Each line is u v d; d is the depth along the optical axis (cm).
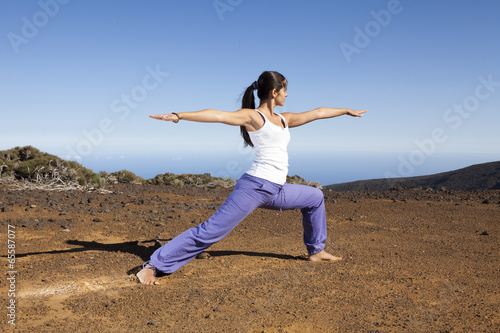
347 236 575
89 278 374
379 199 966
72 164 1277
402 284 356
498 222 674
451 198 979
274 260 450
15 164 1262
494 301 312
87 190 1095
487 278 373
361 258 453
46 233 559
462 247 505
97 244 507
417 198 974
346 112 441
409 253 475
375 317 282
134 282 366
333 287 348
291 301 314
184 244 378
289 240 557
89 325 268
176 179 1600
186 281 370
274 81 375
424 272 393
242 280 370
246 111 358
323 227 444
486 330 259
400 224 662
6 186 1098
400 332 257
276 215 749
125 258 442
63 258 438
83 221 642
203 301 314
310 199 422
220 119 339
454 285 353
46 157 1276
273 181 378
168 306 304
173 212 748
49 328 261
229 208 378
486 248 500
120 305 305
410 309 296
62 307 300
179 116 314
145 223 644
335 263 434
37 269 398
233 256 467
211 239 382
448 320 276
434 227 636
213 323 272
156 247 487
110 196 968
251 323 272
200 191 1152
